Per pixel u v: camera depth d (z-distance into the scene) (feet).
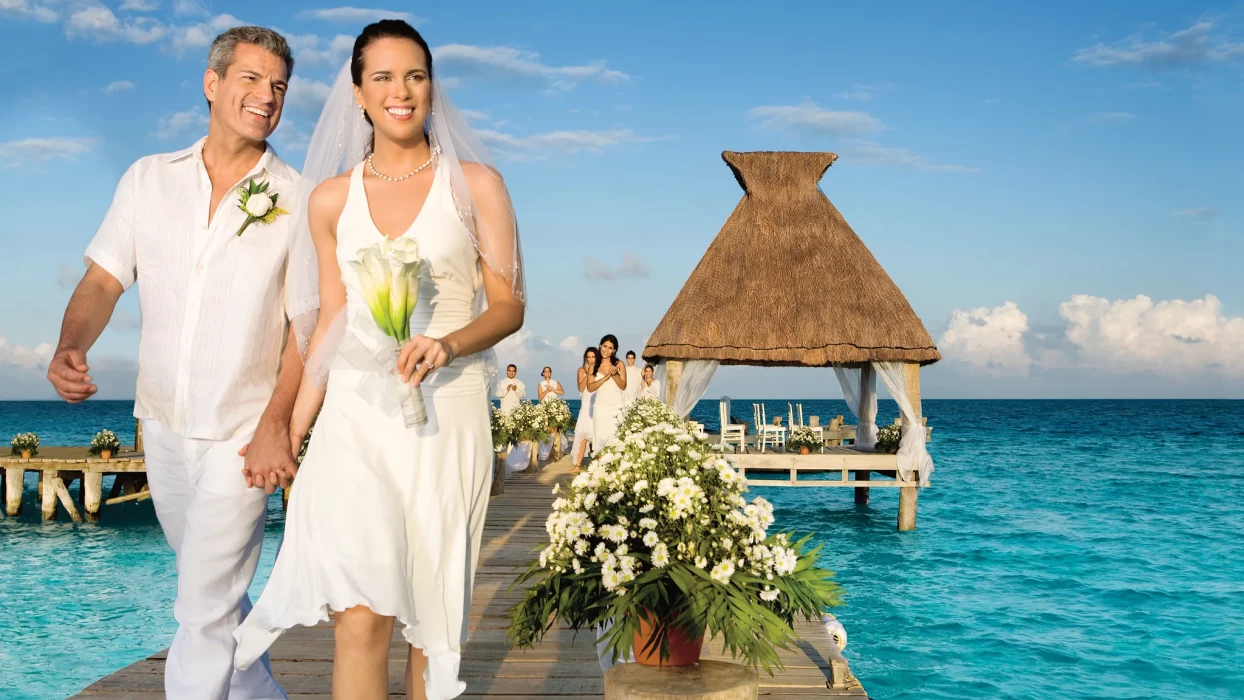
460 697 13.48
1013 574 39.83
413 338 7.20
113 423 217.97
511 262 8.20
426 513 7.68
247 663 7.79
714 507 11.12
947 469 103.55
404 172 8.15
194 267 9.37
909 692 22.99
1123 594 35.32
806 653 16.14
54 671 22.16
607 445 12.10
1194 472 98.73
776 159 61.67
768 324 54.90
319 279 8.60
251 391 9.32
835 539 51.03
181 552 9.34
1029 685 23.50
